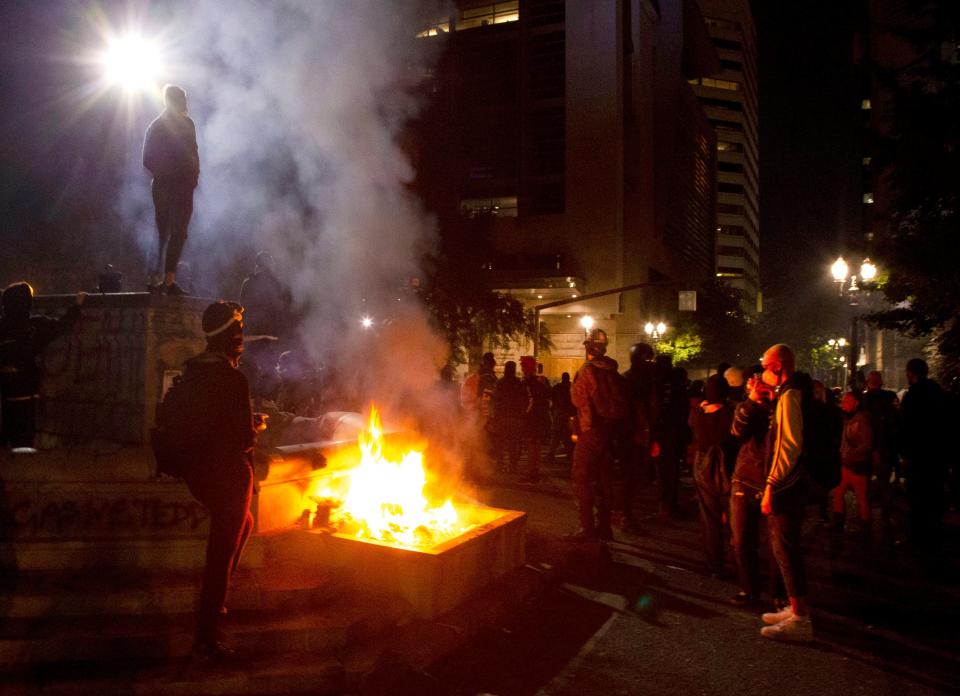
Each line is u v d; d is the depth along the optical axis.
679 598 6.25
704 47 91.31
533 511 9.83
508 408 12.48
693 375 65.50
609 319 51.47
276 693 3.92
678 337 61.66
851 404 8.71
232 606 4.47
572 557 7.13
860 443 8.59
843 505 8.93
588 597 6.20
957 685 4.55
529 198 53.03
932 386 8.20
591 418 7.77
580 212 52.12
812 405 5.32
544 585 6.39
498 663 4.70
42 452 4.67
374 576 5.06
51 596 4.22
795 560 5.32
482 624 5.20
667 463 9.68
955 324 13.33
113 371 5.32
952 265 12.18
